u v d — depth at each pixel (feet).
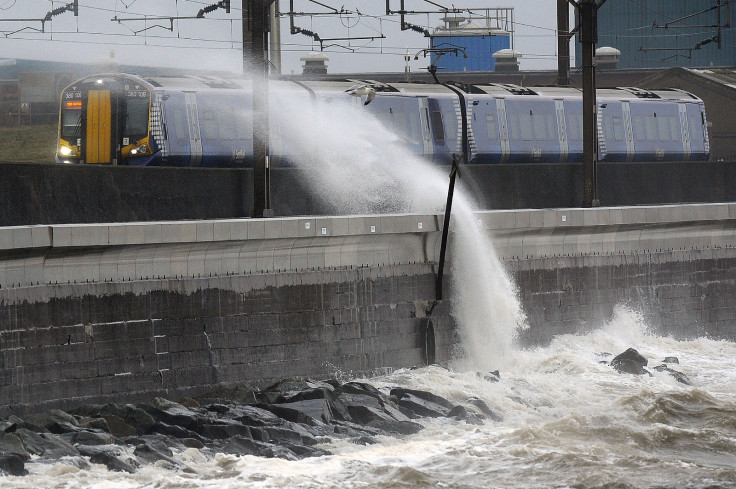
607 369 280.51
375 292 263.49
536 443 208.44
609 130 429.79
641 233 323.16
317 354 252.21
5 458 170.09
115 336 221.46
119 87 338.75
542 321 299.38
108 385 219.61
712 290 339.98
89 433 187.93
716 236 341.82
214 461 184.34
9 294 205.46
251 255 242.99
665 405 243.81
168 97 337.31
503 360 284.00
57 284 213.66
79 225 214.28
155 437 191.62
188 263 233.35
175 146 335.88
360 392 231.91
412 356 269.64
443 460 195.83
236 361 239.50
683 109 458.09
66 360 213.87
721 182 449.89
